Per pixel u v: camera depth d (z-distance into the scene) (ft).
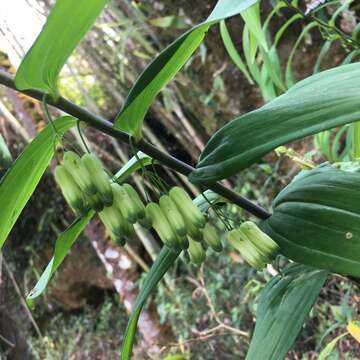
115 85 2.54
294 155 1.04
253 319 2.12
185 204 0.55
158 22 2.15
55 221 3.49
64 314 3.76
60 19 0.44
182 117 2.45
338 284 1.69
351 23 1.58
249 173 2.28
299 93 0.48
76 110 0.55
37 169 0.58
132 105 0.53
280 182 2.18
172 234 0.55
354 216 0.54
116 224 0.55
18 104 2.64
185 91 2.40
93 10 0.45
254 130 0.49
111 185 0.55
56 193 3.38
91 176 0.53
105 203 0.54
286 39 1.95
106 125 0.56
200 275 2.28
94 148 2.72
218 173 0.50
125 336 0.66
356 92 0.45
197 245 0.58
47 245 3.55
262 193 2.19
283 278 0.64
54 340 3.72
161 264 0.63
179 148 2.79
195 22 2.21
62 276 3.60
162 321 2.50
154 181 0.57
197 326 2.37
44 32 0.45
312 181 0.58
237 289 2.23
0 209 0.59
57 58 0.49
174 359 1.75
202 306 2.37
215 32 2.15
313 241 0.55
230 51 1.43
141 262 2.78
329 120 0.45
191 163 2.80
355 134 0.89
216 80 2.18
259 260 0.57
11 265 3.56
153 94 0.54
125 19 2.19
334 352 1.59
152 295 2.73
